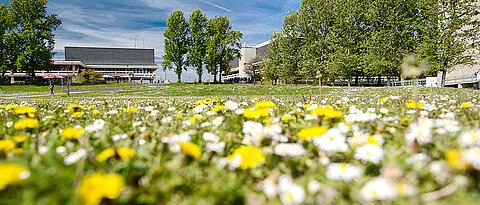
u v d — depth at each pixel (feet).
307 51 108.88
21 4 126.21
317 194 3.40
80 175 3.59
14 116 11.00
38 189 3.27
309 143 5.11
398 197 3.15
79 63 249.14
